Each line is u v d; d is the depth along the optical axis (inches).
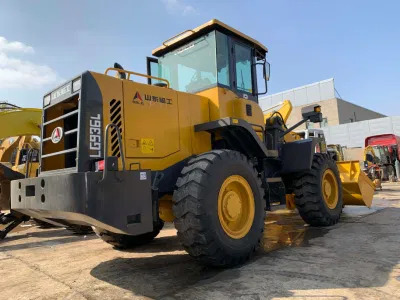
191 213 120.4
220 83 169.6
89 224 120.8
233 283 111.4
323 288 102.7
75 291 115.0
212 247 121.4
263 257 142.5
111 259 158.2
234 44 184.9
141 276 127.9
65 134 127.2
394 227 191.9
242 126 154.6
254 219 142.6
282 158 208.2
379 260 128.5
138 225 112.4
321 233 187.5
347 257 134.7
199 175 124.6
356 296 95.5
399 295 95.4
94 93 125.3
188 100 159.9
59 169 129.5
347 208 288.5
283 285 106.9
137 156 135.0
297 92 1311.5
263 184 185.3
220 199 130.3
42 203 115.9
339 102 1218.6
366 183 254.1
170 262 146.9
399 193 417.7
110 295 109.0
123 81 135.8
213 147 169.5
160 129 145.2
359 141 1007.6
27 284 126.2
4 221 239.1
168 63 192.4
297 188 206.4
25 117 264.4
